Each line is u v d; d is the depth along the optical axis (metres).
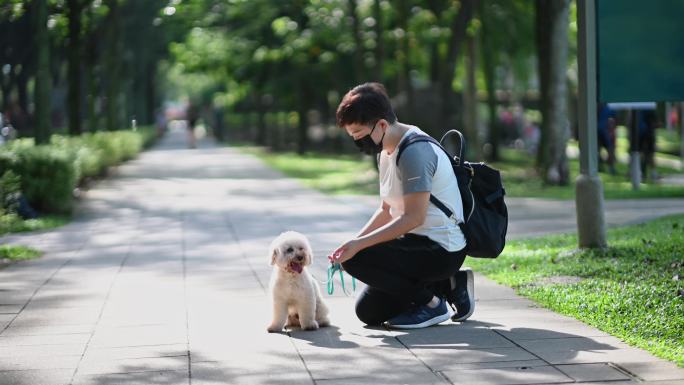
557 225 13.73
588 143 9.84
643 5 9.94
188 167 31.03
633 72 9.98
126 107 47.44
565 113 20.64
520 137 45.34
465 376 5.59
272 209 17.06
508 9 29.91
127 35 39.94
